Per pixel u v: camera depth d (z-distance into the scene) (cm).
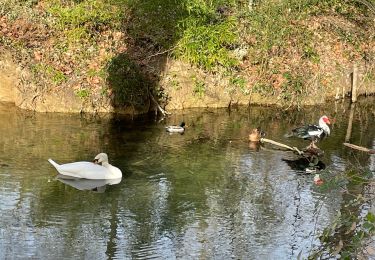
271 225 962
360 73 1891
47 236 896
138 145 1302
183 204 1025
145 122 1480
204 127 1465
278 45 1798
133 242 891
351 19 2056
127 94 1527
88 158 1205
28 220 941
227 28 1736
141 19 1712
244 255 867
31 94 1502
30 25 1647
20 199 1009
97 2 1744
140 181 1110
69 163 1112
